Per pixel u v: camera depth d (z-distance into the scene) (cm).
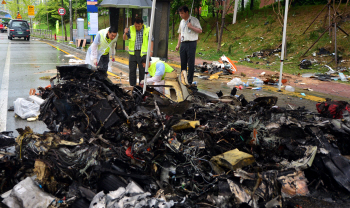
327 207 254
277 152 314
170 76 556
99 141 296
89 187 257
